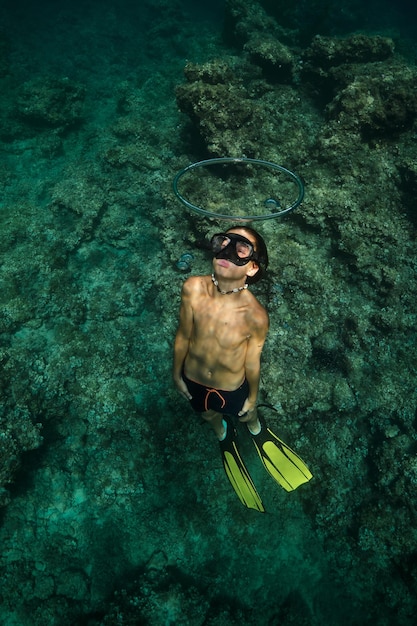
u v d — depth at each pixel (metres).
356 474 4.43
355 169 5.24
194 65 5.86
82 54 10.72
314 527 4.24
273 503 4.25
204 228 5.05
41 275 5.59
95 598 3.92
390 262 4.88
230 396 1.74
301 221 5.08
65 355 4.94
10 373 4.57
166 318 5.11
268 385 4.36
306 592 4.04
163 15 11.84
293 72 7.13
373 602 4.00
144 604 3.75
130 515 4.28
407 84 5.69
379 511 4.15
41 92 7.92
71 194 6.34
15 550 4.06
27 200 6.66
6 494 3.94
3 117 7.97
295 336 4.55
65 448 4.59
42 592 3.89
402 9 16.52
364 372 4.64
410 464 4.18
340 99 5.61
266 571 4.09
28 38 11.08
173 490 4.32
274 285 4.67
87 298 5.61
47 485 4.38
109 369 4.91
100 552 4.14
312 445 4.41
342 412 4.59
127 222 6.24
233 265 1.35
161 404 4.70
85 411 4.71
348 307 4.79
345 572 4.10
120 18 12.43
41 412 4.52
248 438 4.40
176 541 4.14
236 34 9.27
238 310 1.49
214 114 5.57
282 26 9.84
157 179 6.45
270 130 5.77
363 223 4.92
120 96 8.76
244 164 5.47
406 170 5.20
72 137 8.05
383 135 5.49
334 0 13.06
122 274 5.86
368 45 6.63
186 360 1.72
